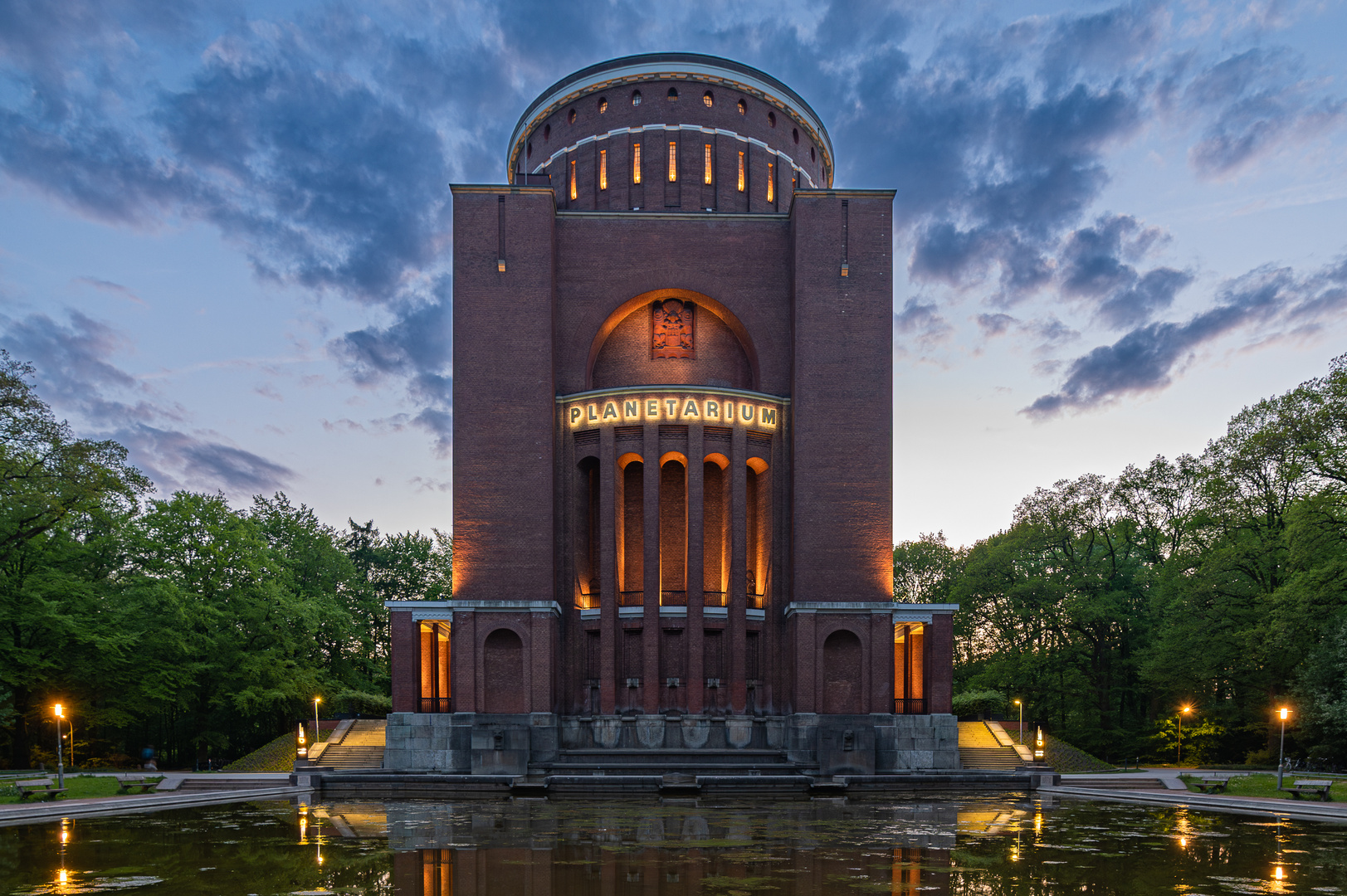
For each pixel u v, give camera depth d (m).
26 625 46.16
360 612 72.81
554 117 55.81
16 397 43.31
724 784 34.19
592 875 17.25
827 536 43.12
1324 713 41.44
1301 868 18.47
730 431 44.03
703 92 53.28
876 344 44.53
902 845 21.08
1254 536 51.81
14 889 16.23
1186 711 53.31
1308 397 46.91
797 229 45.22
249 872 17.67
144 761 45.59
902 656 46.72
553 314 45.12
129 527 53.38
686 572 42.88
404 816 27.12
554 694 41.81
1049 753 44.62
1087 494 66.44
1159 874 17.73
